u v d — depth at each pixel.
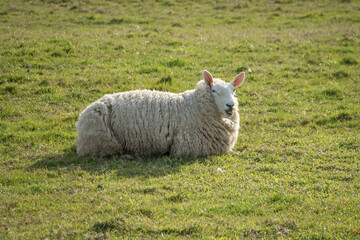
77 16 28.78
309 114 14.54
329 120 13.91
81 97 15.45
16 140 12.16
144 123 10.99
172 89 16.16
